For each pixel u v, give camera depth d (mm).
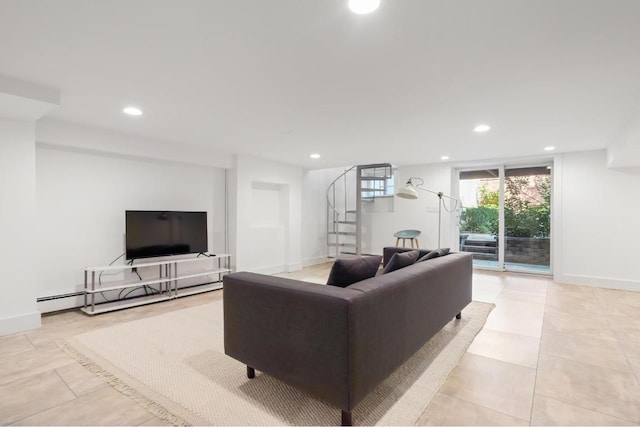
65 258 3688
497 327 3160
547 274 5531
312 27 1699
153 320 3379
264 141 4363
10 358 2494
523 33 1735
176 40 1833
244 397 1962
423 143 4441
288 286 1881
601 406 1874
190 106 2971
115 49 1937
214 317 3480
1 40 1825
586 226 4914
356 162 6125
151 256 4203
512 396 1980
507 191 5914
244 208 5441
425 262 2727
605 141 4258
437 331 2633
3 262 2947
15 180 3000
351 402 1614
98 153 3939
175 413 1807
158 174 4527
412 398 1961
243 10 1549
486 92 2574
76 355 2539
